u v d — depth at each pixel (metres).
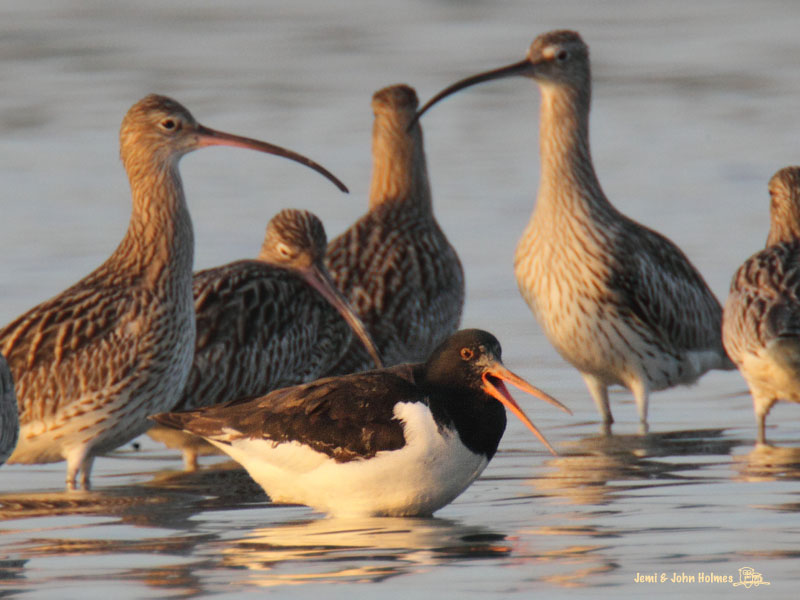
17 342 13.71
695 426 15.77
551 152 17.22
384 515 12.19
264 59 41.34
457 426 11.97
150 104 14.59
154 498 13.09
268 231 16.62
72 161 30.08
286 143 31.59
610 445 14.84
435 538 11.35
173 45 43.25
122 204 26.34
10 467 14.49
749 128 32.84
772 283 15.00
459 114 35.28
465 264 22.36
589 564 10.48
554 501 12.46
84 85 37.97
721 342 17.97
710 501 12.27
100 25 45.59
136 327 13.78
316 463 11.98
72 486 13.64
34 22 45.84
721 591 9.81
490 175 28.53
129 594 9.99
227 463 14.74
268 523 12.05
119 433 13.88
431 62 40.59
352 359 16.98
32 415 13.57
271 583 10.20
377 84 38.03
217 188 27.81
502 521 11.84
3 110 35.00
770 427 15.59
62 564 10.77
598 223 16.94
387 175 18.59
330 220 25.06
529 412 16.38
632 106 35.91
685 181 27.94
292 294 16.06
